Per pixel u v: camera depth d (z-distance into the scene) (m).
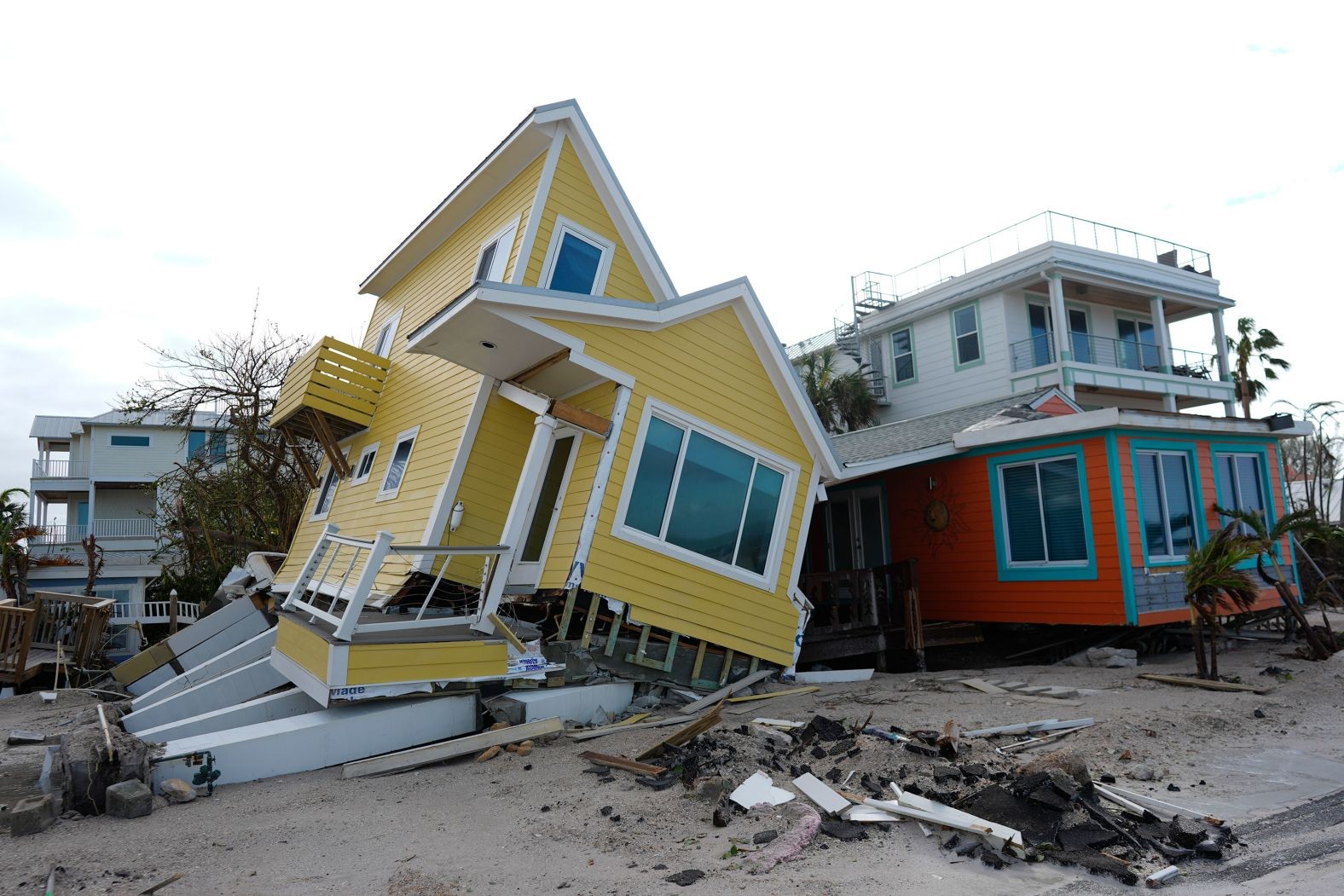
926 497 15.25
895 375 30.27
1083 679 10.70
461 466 10.65
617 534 9.61
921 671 13.34
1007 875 4.65
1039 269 25.00
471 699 8.62
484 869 4.95
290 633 9.20
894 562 15.81
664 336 10.36
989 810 5.36
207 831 5.84
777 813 5.55
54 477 36.38
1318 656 11.10
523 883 4.71
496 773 7.14
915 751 6.55
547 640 9.37
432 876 4.86
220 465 26.56
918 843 5.10
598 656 9.57
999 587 13.77
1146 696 9.25
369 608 10.75
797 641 11.36
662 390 10.23
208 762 6.96
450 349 9.79
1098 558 12.32
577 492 9.75
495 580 8.85
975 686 10.20
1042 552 13.19
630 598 9.63
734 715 9.09
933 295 28.58
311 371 13.82
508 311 8.84
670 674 10.14
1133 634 13.02
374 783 7.05
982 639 14.80
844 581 15.90
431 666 8.17
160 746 7.14
